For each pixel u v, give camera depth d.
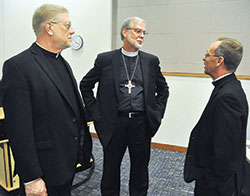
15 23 4.12
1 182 2.16
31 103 1.05
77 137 1.23
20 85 1.00
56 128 1.12
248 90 2.87
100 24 3.52
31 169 1.01
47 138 1.10
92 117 1.72
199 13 2.99
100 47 3.58
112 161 1.73
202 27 3.01
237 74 2.94
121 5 3.38
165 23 3.18
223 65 1.22
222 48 1.20
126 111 1.63
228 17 2.87
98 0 3.46
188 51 3.12
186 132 3.22
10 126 1.00
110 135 1.63
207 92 3.05
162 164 2.84
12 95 1.00
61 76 1.21
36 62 1.09
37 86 1.05
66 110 1.17
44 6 1.11
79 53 3.73
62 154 1.15
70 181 1.31
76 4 3.61
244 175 1.29
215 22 2.94
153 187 2.29
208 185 1.19
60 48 1.18
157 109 1.78
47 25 1.10
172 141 3.31
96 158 2.96
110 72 1.65
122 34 1.63
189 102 3.16
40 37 1.13
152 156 3.08
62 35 1.12
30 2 3.91
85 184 2.31
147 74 1.67
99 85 1.70
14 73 1.01
